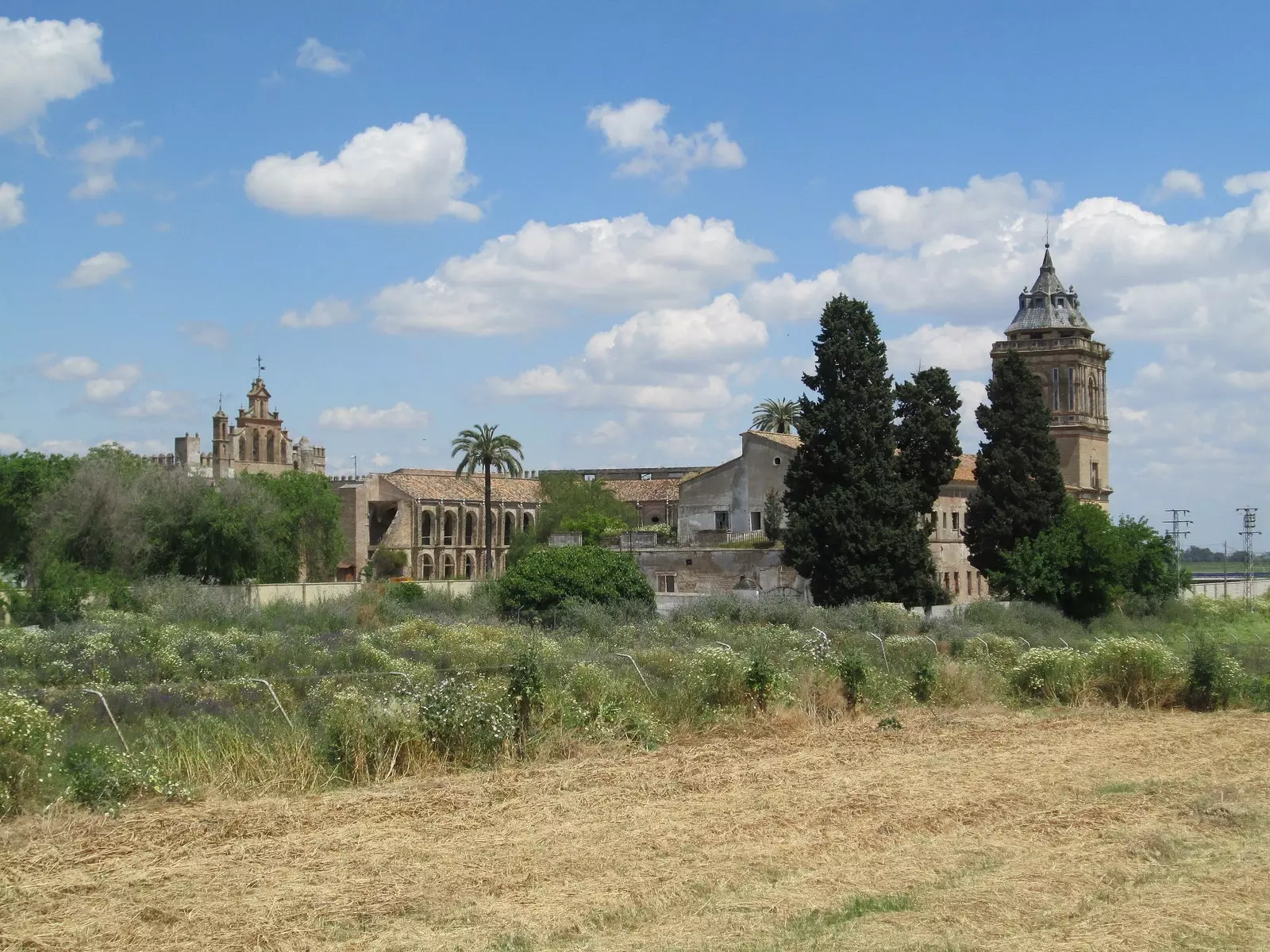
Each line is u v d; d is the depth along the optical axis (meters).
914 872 14.34
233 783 18.91
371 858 14.67
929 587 59.12
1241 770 21.92
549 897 13.16
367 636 38.88
